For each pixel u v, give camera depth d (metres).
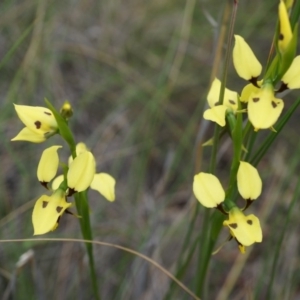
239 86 0.60
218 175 0.57
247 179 0.30
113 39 0.63
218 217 0.33
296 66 0.29
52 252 0.47
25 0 0.60
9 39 0.58
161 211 0.51
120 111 0.58
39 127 0.30
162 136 0.58
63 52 0.61
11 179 0.52
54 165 0.30
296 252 0.48
